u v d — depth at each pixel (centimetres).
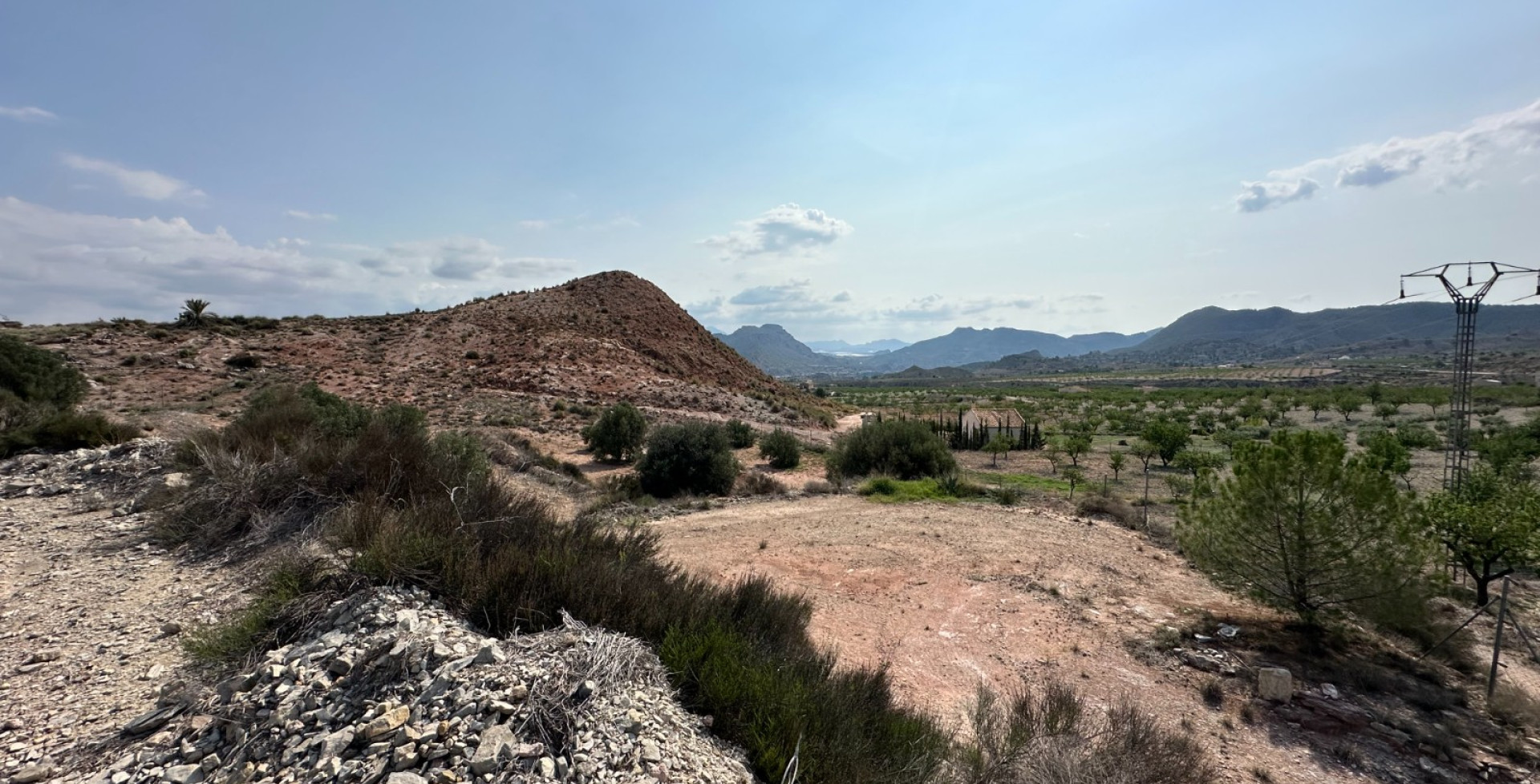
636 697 401
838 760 417
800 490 2036
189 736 342
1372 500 753
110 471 938
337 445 876
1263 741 632
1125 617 936
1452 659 782
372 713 346
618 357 5450
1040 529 1442
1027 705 590
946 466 2272
